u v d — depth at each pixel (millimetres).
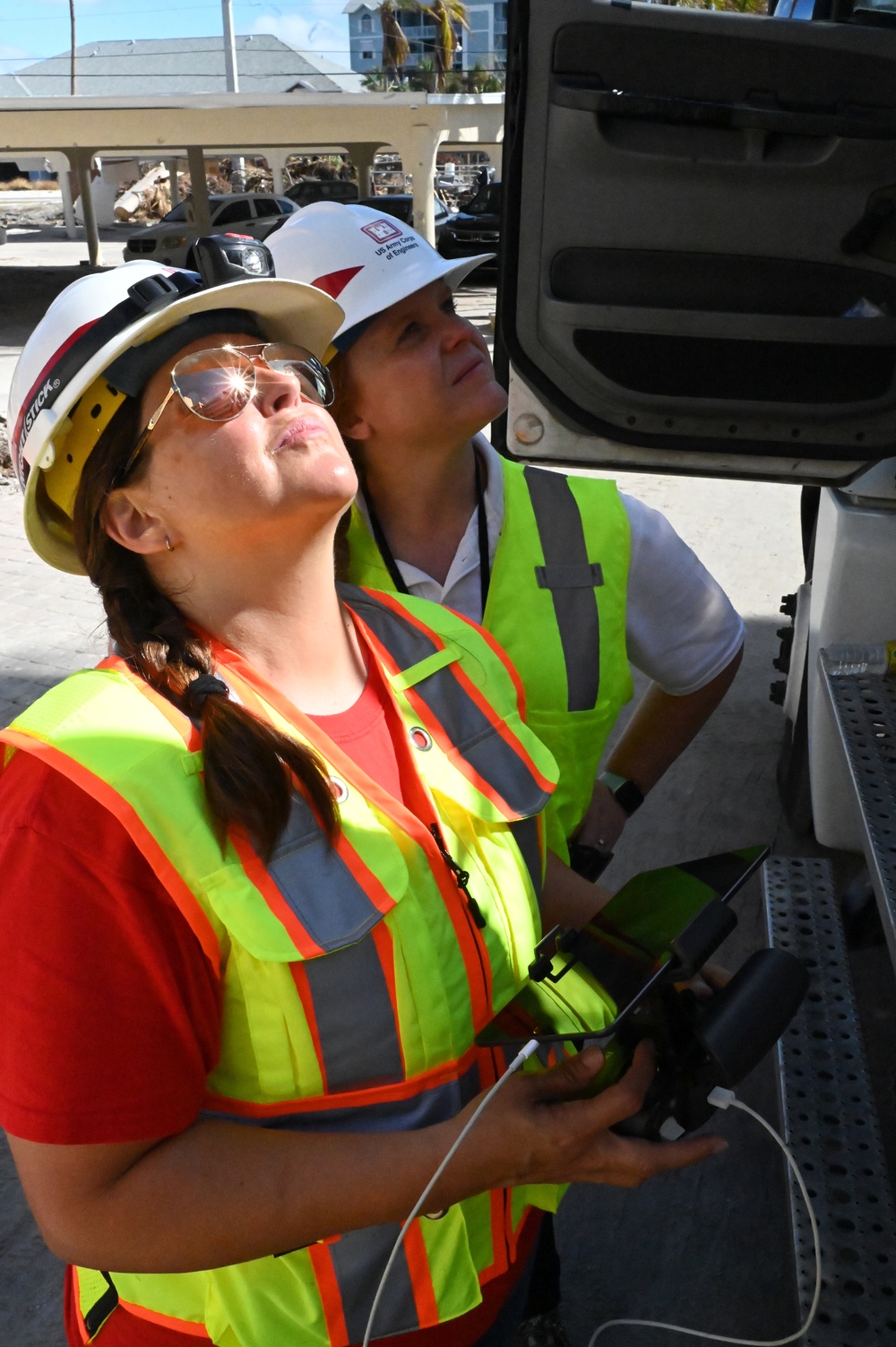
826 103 2000
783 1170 2215
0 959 901
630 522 1765
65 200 33500
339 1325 1061
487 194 19094
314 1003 977
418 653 1238
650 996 1119
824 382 2205
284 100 17453
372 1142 983
